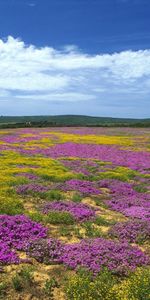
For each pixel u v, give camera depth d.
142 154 52.25
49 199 23.08
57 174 31.48
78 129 120.25
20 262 13.50
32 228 16.66
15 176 29.78
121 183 29.75
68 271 13.04
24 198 23.03
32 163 37.84
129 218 20.23
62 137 79.88
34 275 12.55
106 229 18.09
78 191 26.16
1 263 13.30
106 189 28.12
